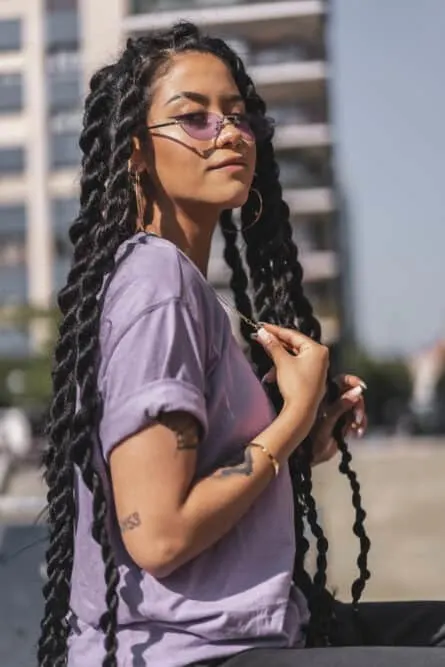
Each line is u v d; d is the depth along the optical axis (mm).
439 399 45438
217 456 1734
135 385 1635
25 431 21766
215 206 1903
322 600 1912
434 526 9039
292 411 1770
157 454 1604
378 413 55531
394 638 1996
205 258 1959
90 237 1883
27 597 3037
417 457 20891
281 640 1691
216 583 1679
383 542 8141
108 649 1661
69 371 1831
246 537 1722
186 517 1597
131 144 1876
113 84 1944
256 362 2174
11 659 2941
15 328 26219
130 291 1716
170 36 1955
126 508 1609
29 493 10977
